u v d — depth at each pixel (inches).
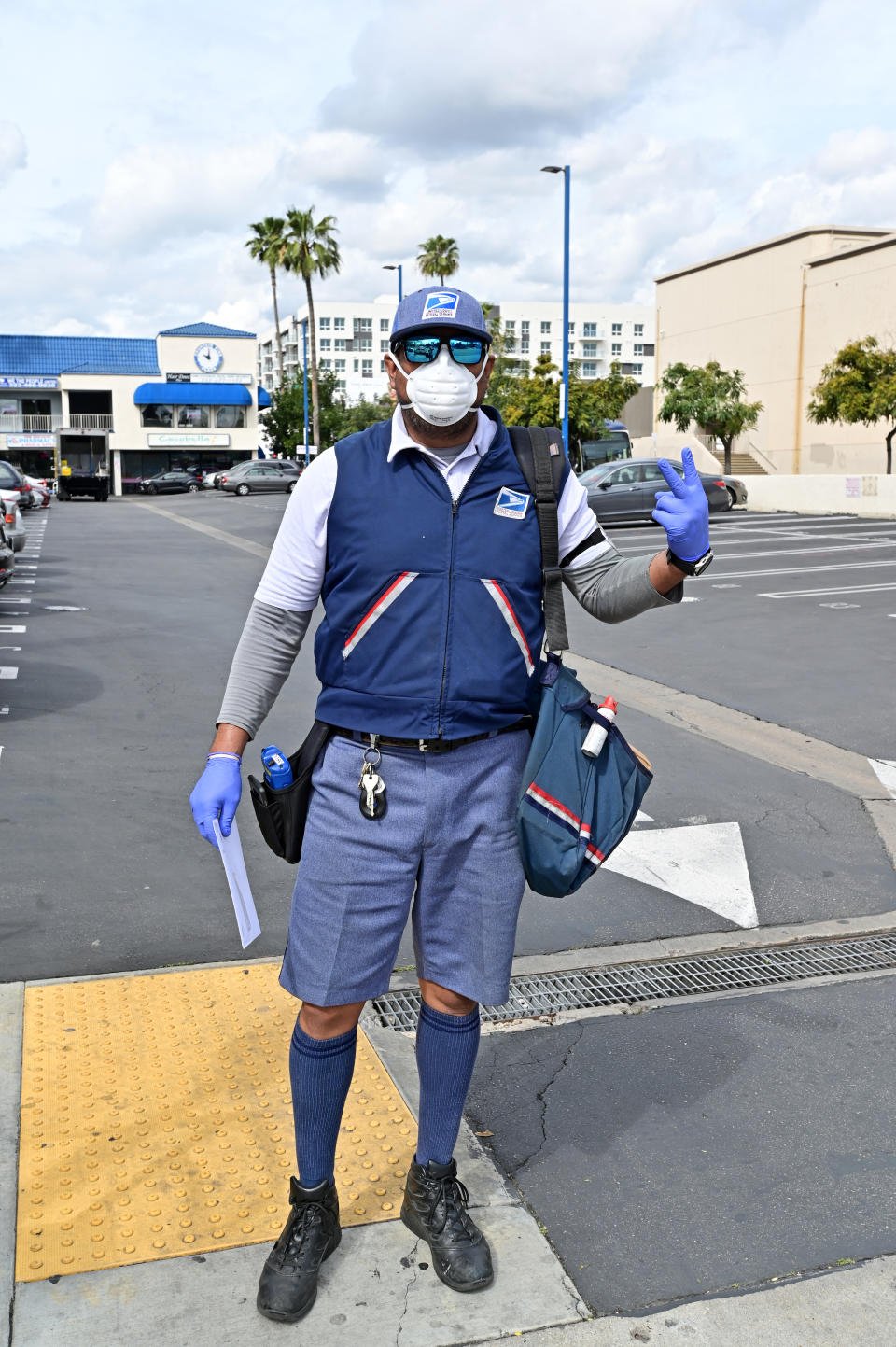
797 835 192.5
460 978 83.7
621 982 137.6
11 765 224.5
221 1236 87.0
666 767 234.2
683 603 494.9
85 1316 78.8
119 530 1004.6
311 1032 83.0
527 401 1628.9
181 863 171.9
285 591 81.6
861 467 1330.0
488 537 79.2
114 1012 122.3
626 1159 100.6
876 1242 90.0
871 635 404.5
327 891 80.7
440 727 79.0
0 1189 91.4
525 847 81.2
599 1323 80.5
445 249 2182.6
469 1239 84.7
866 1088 112.8
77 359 2164.1
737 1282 85.0
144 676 322.7
